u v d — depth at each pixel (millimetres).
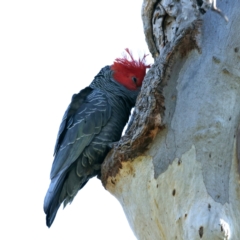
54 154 12180
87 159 11836
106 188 11188
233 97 10156
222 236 8617
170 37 11703
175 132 9938
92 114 12125
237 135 9805
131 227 10586
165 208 9656
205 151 9594
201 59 10391
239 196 9383
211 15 10789
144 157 10133
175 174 9648
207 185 9289
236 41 10492
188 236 8859
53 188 11289
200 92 10102
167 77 10203
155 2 12164
